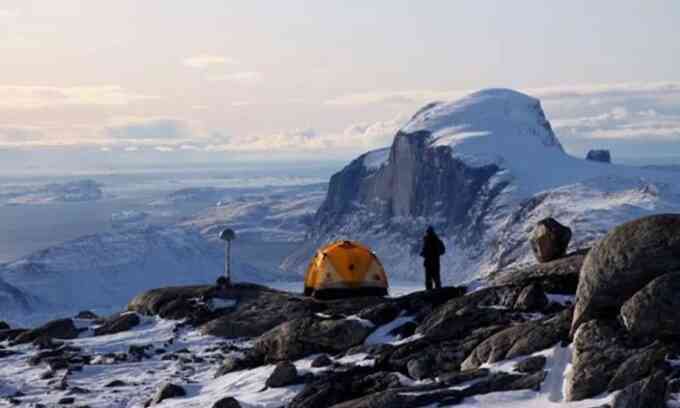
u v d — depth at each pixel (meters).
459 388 20.39
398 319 29.48
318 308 36.09
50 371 31.67
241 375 27.44
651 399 17.05
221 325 36.34
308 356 28.02
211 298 40.06
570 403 18.39
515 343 22.12
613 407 17.20
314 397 22.33
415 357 23.97
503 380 19.91
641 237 21.19
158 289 42.59
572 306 22.81
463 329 25.73
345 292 40.28
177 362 32.16
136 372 31.03
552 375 19.84
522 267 31.84
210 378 28.56
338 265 40.78
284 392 24.33
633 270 20.97
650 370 18.58
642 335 19.81
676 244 20.77
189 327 37.91
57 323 39.06
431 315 27.89
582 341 20.02
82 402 26.80
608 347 19.62
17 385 29.89
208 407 24.00
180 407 24.55
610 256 21.39
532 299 26.39
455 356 23.48
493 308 26.86
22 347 37.28
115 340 37.03
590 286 21.44
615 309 21.11
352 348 27.25
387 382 22.41
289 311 36.41
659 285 20.03
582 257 29.08
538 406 18.66
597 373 18.88
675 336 19.66
